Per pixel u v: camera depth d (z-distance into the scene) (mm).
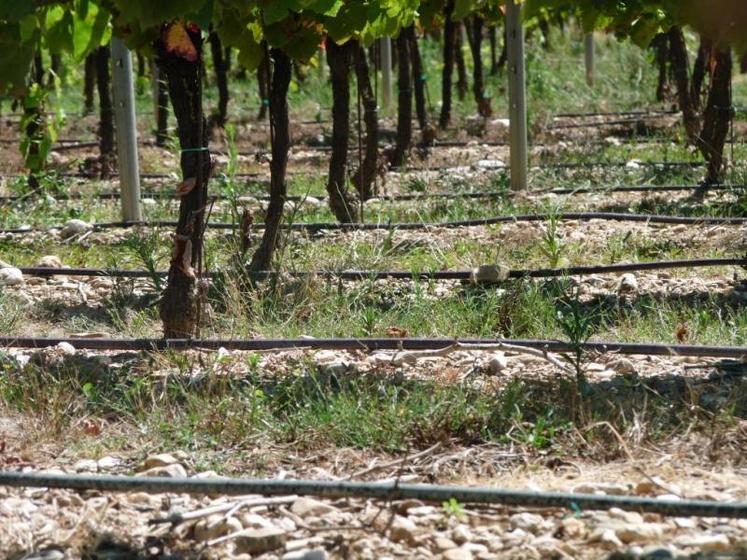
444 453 7402
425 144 23578
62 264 13602
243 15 8797
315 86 32125
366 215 15688
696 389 8266
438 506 6504
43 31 8438
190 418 7969
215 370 9000
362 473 7043
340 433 7699
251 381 8734
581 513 6344
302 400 8328
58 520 6484
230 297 10641
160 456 7289
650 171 18828
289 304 10969
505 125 25922
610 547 5910
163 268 12938
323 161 22047
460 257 13164
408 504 6504
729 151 20141
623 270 12008
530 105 27734
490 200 16625
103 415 8273
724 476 6898
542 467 7172
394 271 12516
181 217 9711
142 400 8422
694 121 19984
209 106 30594
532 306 10703
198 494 6656
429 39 36875
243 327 10312
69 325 10992
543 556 5871
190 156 9602
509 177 18641
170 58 9391
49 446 7711
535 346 9484
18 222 15930
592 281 12062
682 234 14023
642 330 10195
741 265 12188
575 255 13117
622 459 7258
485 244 13719
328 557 5906
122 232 15250
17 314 11070
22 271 12859
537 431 7414
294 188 18531
